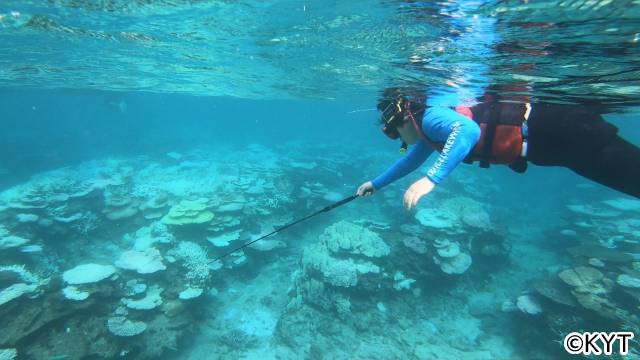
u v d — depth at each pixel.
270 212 13.59
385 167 23.34
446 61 5.89
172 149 28.78
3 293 7.22
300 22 6.16
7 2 6.01
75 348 6.90
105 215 12.74
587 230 13.81
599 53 4.05
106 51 10.21
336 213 15.38
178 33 7.81
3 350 6.39
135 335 7.64
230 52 9.55
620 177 2.31
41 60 11.95
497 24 4.04
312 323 9.01
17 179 19.34
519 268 12.24
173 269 9.47
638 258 10.16
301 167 19.39
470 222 12.29
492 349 8.80
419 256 10.55
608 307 7.79
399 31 5.41
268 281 10.93
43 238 11.05
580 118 2.45
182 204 12.02
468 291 10.90
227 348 8.56
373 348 8.45
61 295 7.62
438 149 2.89
